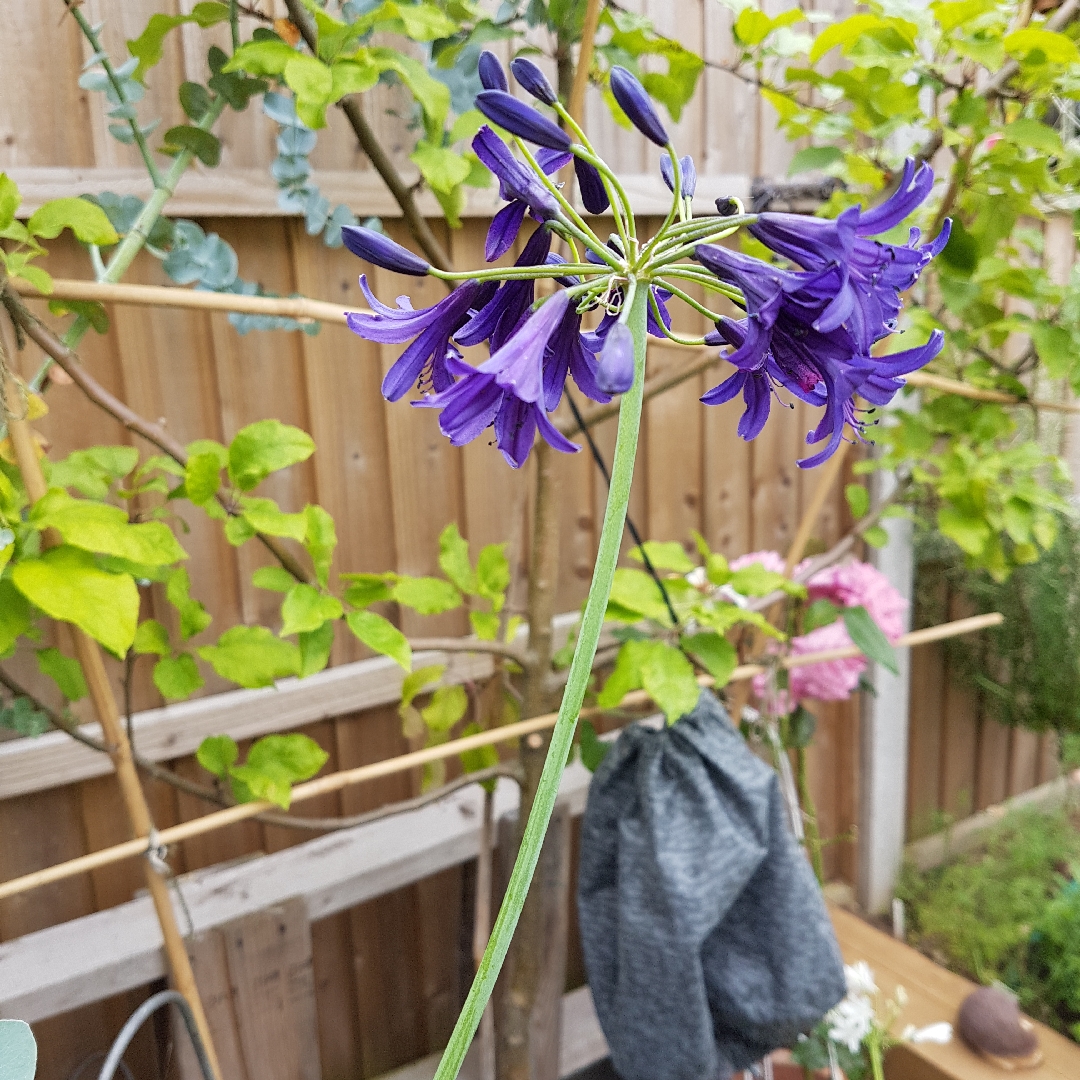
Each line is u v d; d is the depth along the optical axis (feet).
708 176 3.29
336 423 2.77
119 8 2.22
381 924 3.14
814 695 2.87
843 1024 2.84
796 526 4.00
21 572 1.47
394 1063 3.25
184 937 2.39
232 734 2.65
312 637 1.90
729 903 2.14
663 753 2.17
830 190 3.25
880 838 4.35
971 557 3.09
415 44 2.54
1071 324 2.57
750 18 2.21
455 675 3.06
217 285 1.96
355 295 2.73
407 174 2.66
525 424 1.07
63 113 2.21
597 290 1.07
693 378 3.54
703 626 2.42
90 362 2.36
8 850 2.42
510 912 1.06
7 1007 2.18
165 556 1.54
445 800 3.09
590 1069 3.47
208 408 2.55
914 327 2.59
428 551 3.01
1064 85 2.18
